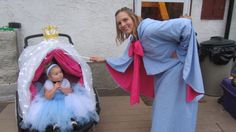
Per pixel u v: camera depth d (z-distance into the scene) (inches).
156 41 89.2
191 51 86.6
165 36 87.1
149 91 110.5
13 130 115.7
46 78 105.5
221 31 170.4
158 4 161.5
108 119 126.0
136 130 117.0
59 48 102.7
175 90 94.1
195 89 89.7
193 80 89.5
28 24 150.9
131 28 92.0
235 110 125.8
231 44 144.3
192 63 88.7
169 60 94.3
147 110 135.9
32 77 95.3
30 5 148.0
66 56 103.5
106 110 135.3
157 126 97.8
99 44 161.3
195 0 162.4
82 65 107.3
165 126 96.7
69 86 101.8
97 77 160.9
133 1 157.5
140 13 160.2
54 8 150.6
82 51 161.0
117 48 163.6
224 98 136.2
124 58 104.7
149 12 161.8
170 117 96.1
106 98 150.1
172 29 84.5
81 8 152.9
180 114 96.5
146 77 107.9
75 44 158.7
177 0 162.2
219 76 150.1
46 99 95.0
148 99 147.0
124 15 90.7
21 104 92.9
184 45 88.6
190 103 95.0
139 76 106.2
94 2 153.1
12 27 144.6
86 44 160.1
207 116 130.3
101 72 160.6
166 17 165.0
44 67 100.0
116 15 93.4
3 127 118.2
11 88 142.2
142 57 99.9
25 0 146.8
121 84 109.6
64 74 109.5
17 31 143.6
